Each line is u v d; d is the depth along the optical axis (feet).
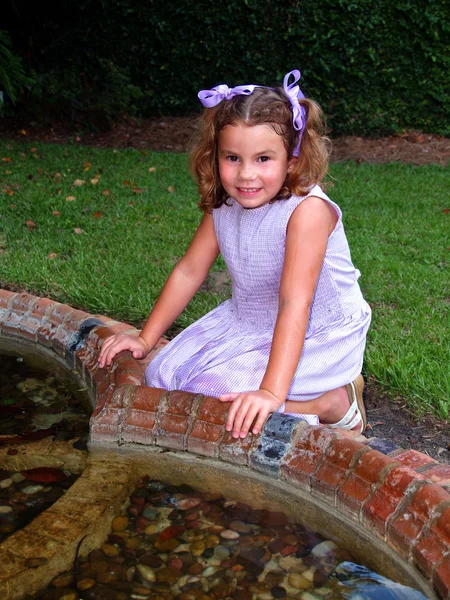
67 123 32.89
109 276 13.17
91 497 6.57
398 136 33.37
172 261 14.43
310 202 7.45
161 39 33.96
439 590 5.17
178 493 6.75
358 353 8.31
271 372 7.04
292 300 7.25
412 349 10.10
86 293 12.21
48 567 5.57
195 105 35.40
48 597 5.26
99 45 34.24
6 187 20.51
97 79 34.24
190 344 8.40
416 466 6.91
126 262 14.20
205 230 8.64
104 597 5.27
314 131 7.36
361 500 6.14
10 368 9.93
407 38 32.12
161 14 33.60
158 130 33.60
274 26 32.89
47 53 34.32
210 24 33.45
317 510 6.51
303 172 7.36
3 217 17.13
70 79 32.55
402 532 5.69
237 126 6.86
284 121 6.96
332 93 33.35
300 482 6.70
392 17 31.89
